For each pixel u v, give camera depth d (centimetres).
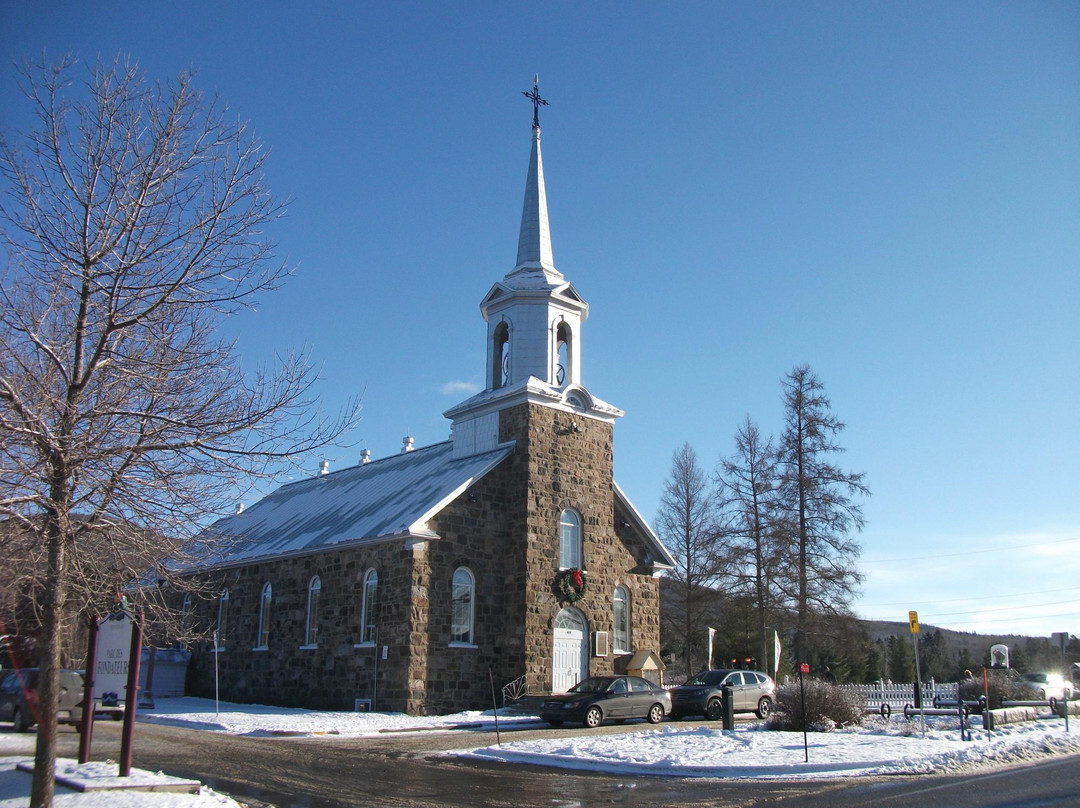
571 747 2031
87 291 1181
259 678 3684
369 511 3597
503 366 3725
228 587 4038
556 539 3369
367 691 3106
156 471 1205
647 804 1399
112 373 1241
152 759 1842
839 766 1772
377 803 1401
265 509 4625
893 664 9144
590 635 3397
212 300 1276
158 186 1249
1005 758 1942
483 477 3322
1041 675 4294
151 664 3716
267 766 1795
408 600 3023
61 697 2419
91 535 1266
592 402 3591
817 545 4412
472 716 2894
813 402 4597
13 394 1076
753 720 3003
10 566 1265
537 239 3838
